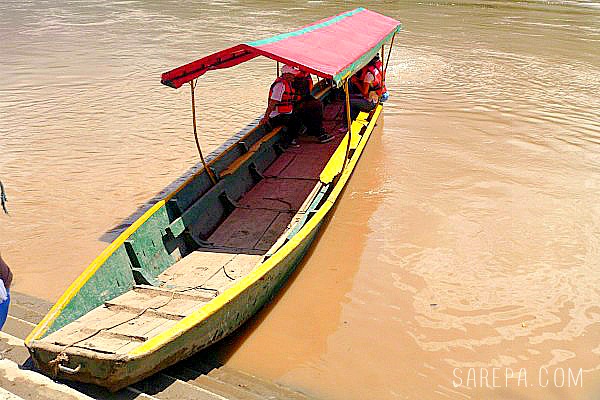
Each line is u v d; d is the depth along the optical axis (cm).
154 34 1894
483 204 759
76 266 616
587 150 946
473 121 1093
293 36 702
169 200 589
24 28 1995
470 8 2467
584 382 451
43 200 764
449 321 529
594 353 484
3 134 995
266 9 2423
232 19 2181
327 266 623
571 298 560
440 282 591
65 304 439
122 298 486
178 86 607
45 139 977
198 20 2166
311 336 511
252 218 654
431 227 702
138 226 534
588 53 1644
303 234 548
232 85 1322
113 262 496
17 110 1125
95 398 389
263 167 788
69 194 781
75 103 1177
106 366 379
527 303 554
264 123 851
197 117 1099
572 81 1362
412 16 2256
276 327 525
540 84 1338
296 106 857
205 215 632
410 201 772
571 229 692
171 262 565
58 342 402
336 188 660
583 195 782
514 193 790
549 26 2061
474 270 611
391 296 569
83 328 428
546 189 802
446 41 1809
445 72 1443
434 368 470
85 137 990
